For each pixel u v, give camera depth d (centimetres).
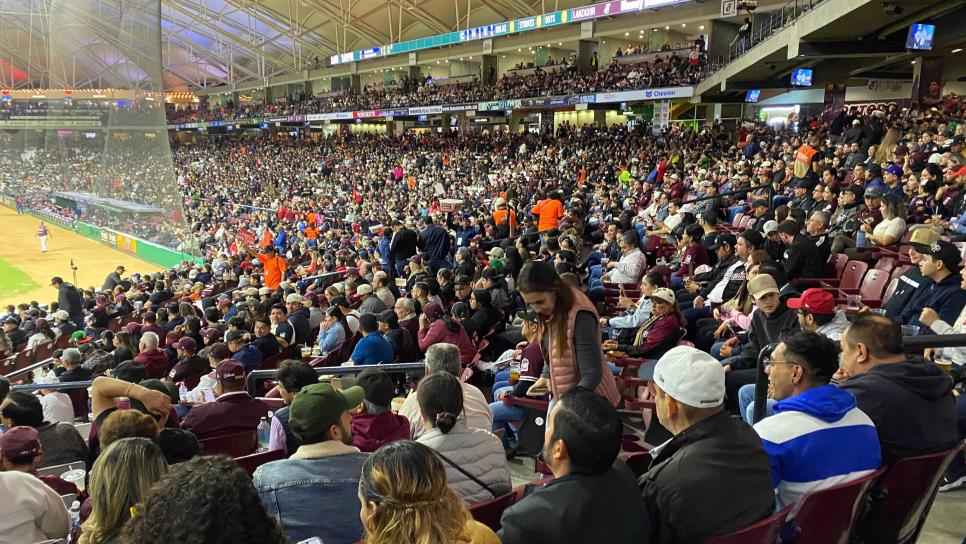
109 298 1880
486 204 2503
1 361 1195
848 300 759
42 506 333
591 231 1524
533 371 502
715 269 875
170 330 1203
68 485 432
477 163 4056
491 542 211
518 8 4516
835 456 285
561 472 244
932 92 2644
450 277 1049
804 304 475
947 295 545
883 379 321
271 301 1115
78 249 2745
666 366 269
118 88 2288
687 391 259
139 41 2192
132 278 2116
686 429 264
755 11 2864
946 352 473
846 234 1045
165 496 145
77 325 1689
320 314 1056
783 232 852
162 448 354
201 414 506
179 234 2308
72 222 2794
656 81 3538
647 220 1529
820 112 3753
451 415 333
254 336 893
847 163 1764
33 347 1305
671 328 584
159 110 2239
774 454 291
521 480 497
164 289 1723
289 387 448
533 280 329
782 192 1489
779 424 295
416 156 4719
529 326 477
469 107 4731
